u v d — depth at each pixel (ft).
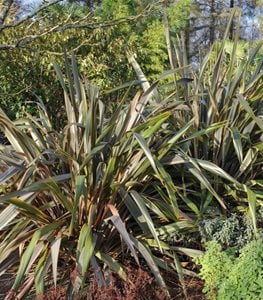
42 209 9.57
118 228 8.64
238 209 10.71
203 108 12.05
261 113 12.34
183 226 9.96
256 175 11.76
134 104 10.33
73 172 9.50
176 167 11.02
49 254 8.70
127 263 9.55
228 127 11.20
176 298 9.21
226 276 8.48
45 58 18.07
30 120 11.21
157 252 10.06
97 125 10.55
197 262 9.15
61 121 20.54
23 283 9.37
